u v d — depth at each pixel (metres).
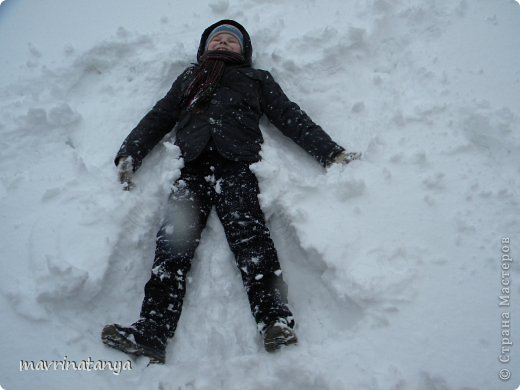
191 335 1.86
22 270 1.87
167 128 2.35
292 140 2.37
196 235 1.98
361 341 1.69
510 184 2.00
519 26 2.54
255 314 1.77
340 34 2.63
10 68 2.72
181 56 2.65
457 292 1.75
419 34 2.65
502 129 2.12
